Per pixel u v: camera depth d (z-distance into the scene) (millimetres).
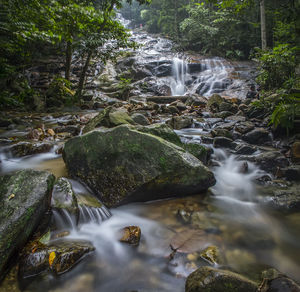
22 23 6289
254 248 1752
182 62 15031
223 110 6684
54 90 9328
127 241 1753
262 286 1242
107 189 2391
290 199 2430
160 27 27594
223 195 2668
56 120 6535
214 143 4168
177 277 1456
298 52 7301
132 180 2348
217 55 18234
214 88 11695
